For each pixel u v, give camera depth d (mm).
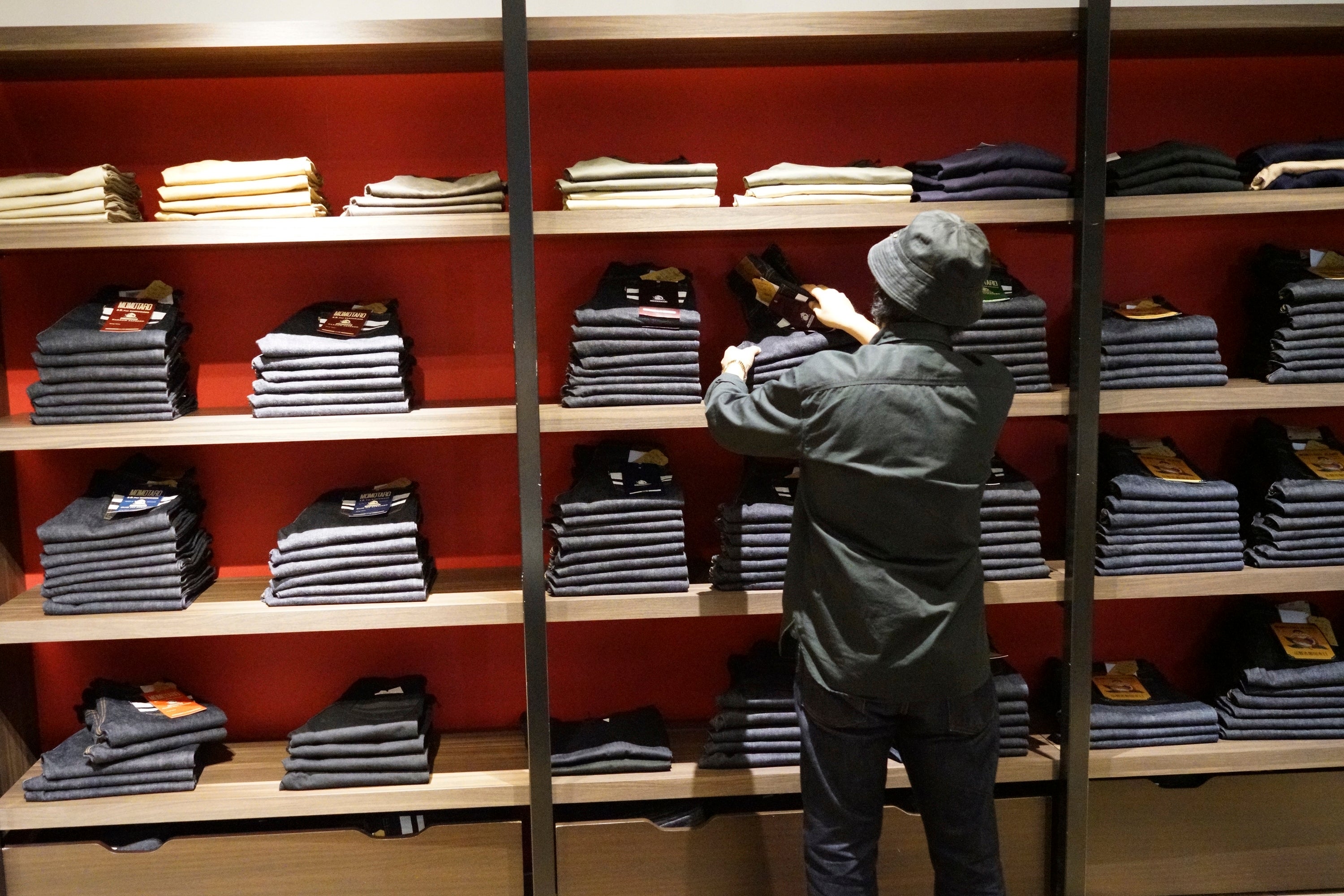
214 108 2842
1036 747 2826
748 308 2773
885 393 2068
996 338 2662
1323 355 2758
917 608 2111
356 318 2711
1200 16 2562
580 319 2602
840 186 2582
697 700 3115
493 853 2715
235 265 2902
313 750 2674
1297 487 2791
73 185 2504
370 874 2699
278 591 2650
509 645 3064
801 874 2729
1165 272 3066
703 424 2584
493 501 3035
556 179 2916
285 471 2986
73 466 2938
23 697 2881
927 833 2312
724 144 2943
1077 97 2699
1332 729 2832
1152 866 2826
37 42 2391
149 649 2994
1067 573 2709
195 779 2703
